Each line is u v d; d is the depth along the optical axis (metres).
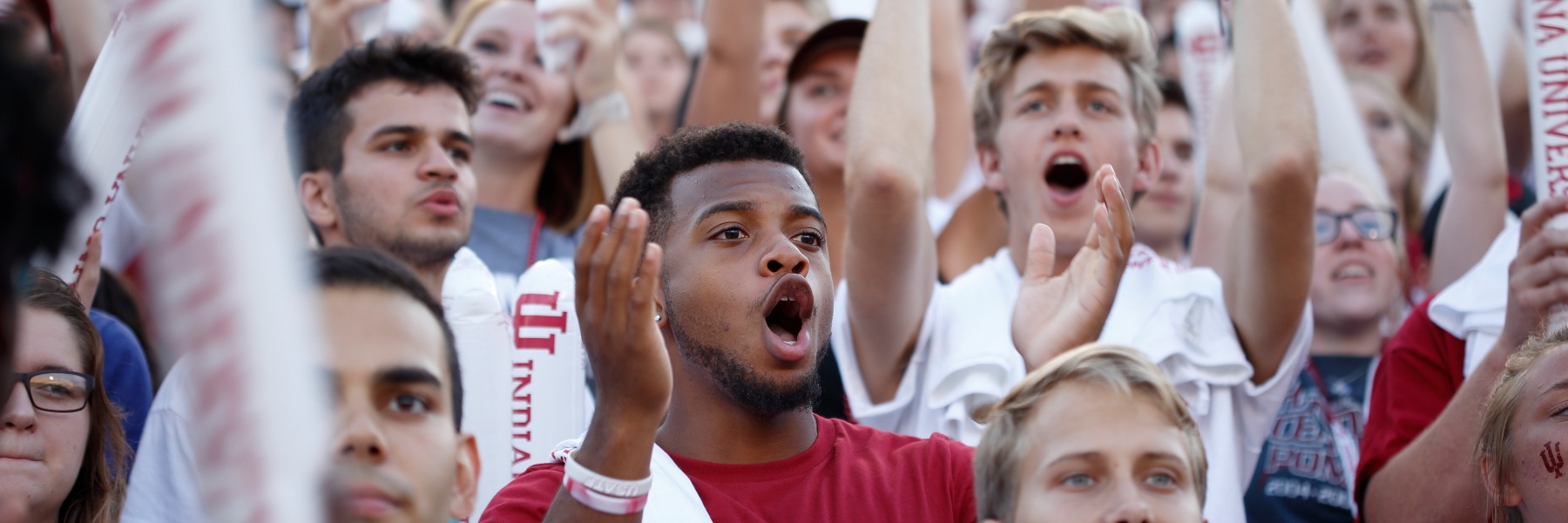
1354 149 4.20
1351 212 3.90
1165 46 5.33
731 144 2.33
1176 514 1.96
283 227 0.64
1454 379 3.06
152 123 0.61
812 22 5.27
